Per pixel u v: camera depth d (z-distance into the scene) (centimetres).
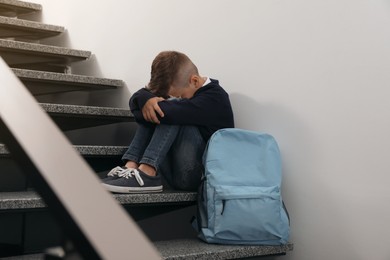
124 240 56
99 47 324
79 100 324
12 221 183
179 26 274
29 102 72
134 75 298
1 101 71
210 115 223
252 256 200
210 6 258
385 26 194
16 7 365
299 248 214
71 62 333
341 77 205
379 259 192
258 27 236
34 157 61
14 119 67
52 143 64
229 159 207
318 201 210
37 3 378
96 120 274
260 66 233
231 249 195
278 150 213
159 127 220
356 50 202
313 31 215
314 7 216
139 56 297
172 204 214
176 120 218
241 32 242
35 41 362
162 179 246
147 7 294
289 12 224
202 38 261
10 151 66
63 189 58
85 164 63
